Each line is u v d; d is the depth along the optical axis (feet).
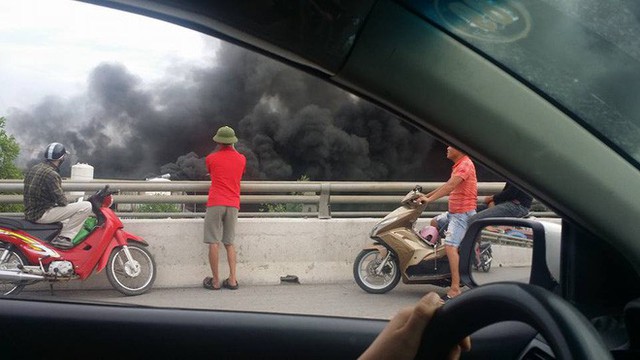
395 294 25.12
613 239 4.29
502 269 7.06
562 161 4.11
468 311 2.97
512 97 4.00
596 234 4.32
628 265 4.63
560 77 4.08
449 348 3.08
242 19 3.77
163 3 3.76
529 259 6.74
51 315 7.84
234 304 24.43
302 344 7.52
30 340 7.78
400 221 24.38
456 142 4.09
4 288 25.13
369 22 3.75
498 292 2.91
